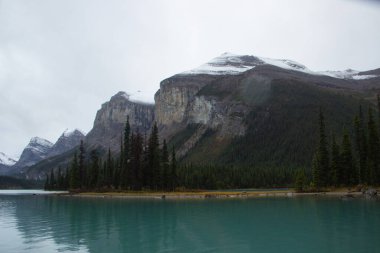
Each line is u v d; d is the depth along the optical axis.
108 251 30.78
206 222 47.16
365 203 67.69
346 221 43.75
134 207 72.62
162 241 34.69
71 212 63.69
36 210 69.25
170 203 82.88
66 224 47.38
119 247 32.25
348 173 109.62
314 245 30.77
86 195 132.12
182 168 185.62
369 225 40.25
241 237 35.59
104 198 112.06
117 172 140.00
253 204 73.19
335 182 110.75
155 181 129.88
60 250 31.39
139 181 130.50
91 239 36.22
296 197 94.31
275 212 56.44
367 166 101.88
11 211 67.38
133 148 133.38
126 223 47.66
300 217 49.22
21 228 44.06
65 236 38.06
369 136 105.31
